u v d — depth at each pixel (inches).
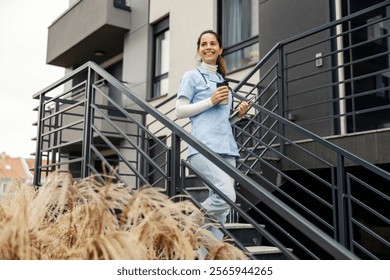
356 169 131.3
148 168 175.6
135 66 328.2
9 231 46.3
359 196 147.3
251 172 137.5
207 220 73.0
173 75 286.0
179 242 47.6
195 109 85.8
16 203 55.6
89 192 56.7
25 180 68.4
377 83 173.5
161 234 48.6
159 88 311.7
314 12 186.2
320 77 179.0
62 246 49.8
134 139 306.2
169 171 74.9
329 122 172.2
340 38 174.6
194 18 274.7
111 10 331.0
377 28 176.4
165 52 311.4
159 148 255.1
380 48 174.7
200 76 92.4
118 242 44.6
